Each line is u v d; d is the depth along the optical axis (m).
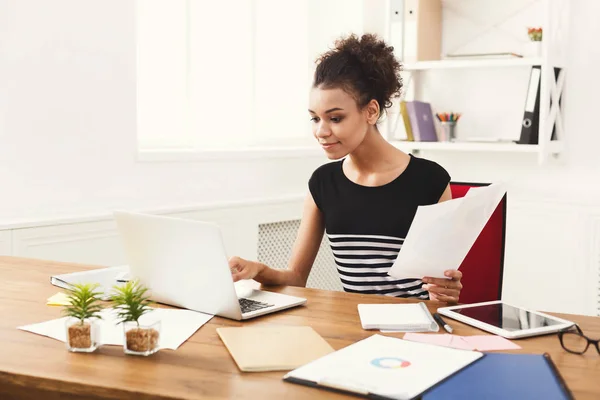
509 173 3.55
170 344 1.38
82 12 2.87
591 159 3.34
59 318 1.55
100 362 1.28
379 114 1.96
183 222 1.56
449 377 1.17
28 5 2.69
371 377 1.16
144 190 3.18
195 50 3.61
